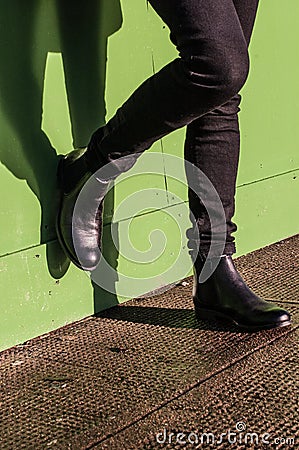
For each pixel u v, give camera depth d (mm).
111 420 2365
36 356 2828
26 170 2869
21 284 2902
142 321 3109
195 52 2369
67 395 2537
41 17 2854
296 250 3893
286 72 3988
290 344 2832
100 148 2748
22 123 2840
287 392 2496
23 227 2885
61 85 2951
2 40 2742
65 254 3027
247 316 2941
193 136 2848
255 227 3893
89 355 2822
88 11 3006
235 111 2846
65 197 2902
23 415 2424
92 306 3180
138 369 2697
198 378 2609
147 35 3252
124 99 3195
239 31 2414
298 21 4039
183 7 2357
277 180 3988
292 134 4062
